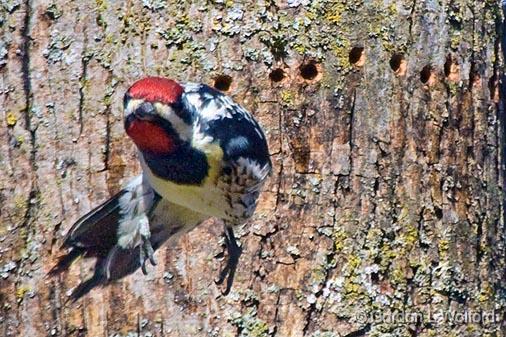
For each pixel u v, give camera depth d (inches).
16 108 427.8
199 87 399.2
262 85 429.4
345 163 431.5
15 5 431.2
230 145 392.5
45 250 423.2
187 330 421.7
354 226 430.6
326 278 427.5
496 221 458.9
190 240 424.5
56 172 425.4
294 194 428.8
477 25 456.1
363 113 434.3
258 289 425.4
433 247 438.9
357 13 436.1
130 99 386.0
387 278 431.5
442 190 442.6
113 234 412.8
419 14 442.9
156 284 422.3
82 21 430.0
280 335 424.2
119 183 424.5
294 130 430.0
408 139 438.3
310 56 431.8
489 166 457.7
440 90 444.5
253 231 426.3
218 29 429.4
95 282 418.0
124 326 420.8
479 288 448.8
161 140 387.2
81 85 427.8
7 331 421.1
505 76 479.2
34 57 429.7
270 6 431.5
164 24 429.4
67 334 420.8
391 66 439.8
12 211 424.2
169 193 399.2
